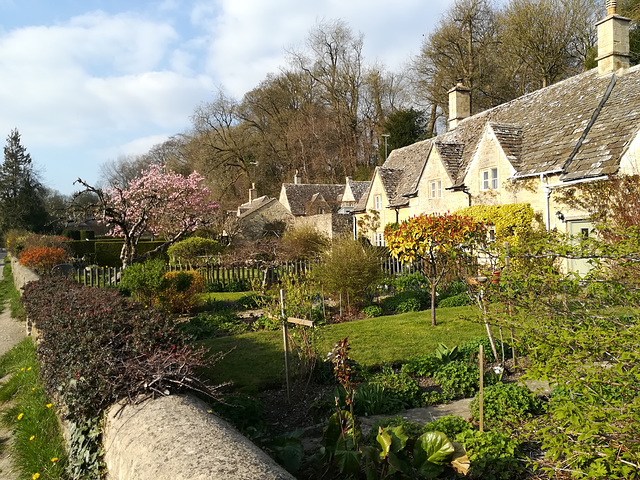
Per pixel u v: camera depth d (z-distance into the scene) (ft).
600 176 45.83
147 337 16.05
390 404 18.79
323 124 164.86
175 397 12.85
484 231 32.60
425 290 47.16
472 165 66.54
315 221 117.91
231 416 16.40
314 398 20.85
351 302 42.19
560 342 11.37
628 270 12.45
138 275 41.39
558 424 11.78
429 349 27.99
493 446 13.47
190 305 44.52
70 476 14.12
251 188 166.91
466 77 122.52
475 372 21.47
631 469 9.47
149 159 239.91
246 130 171.42
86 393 13.79
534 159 56.54
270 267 57.47
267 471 8.51
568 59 108.68
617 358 10.35
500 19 112.68
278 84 173.06
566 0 104.27
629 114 48.62
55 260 74.64
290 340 23.13
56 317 20.72
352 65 163.32
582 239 13.66
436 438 12.10
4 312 51.55
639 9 81.76
